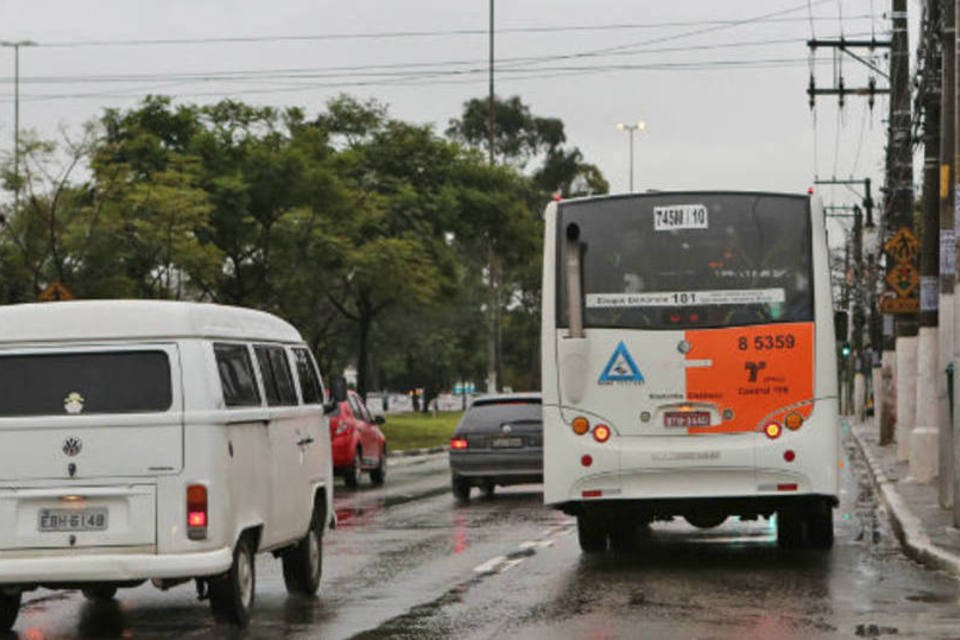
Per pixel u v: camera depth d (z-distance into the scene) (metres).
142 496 16.95
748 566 23.27
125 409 17.12
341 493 44.12
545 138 134.00
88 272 55.69
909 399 49.72
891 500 34.22
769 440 22.98
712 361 23.06
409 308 82.00
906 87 51.44
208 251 58.88
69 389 17.23
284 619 18.45
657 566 23.47
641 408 23.17
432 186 78.50
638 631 16.98
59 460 17.05
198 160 63.31
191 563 16.84
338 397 21.92
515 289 148.88
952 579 21.47
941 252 31.59
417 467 59.72
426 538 28.92
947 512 30.94
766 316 23.14
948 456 31.38
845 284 117.50
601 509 23.69
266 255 65.19
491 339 85.88
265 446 18.69
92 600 21.09
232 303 67.00
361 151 76.25
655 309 23.23
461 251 97.69
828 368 23.08
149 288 58.78
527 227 81.44
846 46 60.25
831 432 23.00
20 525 17.02
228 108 68.06
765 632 16.77
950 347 31.42
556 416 23.44
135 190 57.94
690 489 23.12
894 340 64.44
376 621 18.14
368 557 25.58
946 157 31.61
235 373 18.20
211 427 17.06
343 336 121.19
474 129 133.62
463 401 171.62
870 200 102.75
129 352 17.27
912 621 17.48
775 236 23.28
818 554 25.02
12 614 18.09
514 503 38.59
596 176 134.88
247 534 18.12
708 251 23.30
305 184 64.25
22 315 17.42
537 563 24.23
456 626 17.61
